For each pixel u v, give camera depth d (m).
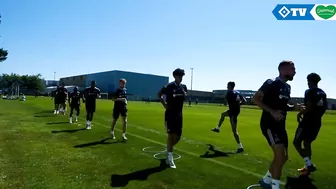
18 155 6.36
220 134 11.38
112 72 94.75
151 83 100.81
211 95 111.81
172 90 5.90
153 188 4.58
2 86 100.25
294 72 4.33
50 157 6.29
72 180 4.79
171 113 5.95
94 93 11.22
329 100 83.44
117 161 6.18
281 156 4.17
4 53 29.88
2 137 8.52
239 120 19.34
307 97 5.62
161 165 5.98
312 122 5.66
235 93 8.05
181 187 4.69
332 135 12.73
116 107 9.07
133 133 10.57
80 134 9.70
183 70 6.01
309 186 5.01
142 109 28.20
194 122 16.34
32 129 10.47
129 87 95.38
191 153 7.36
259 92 4.27
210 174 5.48
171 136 5.96
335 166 6.54
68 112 19.23
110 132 10.02
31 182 4.60
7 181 4.60
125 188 4.53
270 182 4.57
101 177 5.03
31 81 101.56
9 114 16.39
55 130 10.44
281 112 4.24
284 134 4.26
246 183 5.02
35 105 26.66
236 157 7.07
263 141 9.81
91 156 6.53
